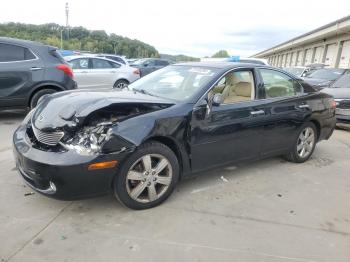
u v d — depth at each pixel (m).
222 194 3.97
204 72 4.22
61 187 3.04
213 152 3.95
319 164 5.31
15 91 6.93
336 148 6.38
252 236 3.14
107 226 3.16
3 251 2.74
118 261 2.69
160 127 3.39
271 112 4.49
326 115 5.43
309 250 2.99
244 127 4.16
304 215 3.60
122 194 3.30
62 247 2.82
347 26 23.77
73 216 3.31
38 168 3.06
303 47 43.53
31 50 7.11
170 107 3.59
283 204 3.82
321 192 4.22
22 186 3.88
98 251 2.80
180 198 3.80
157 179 3.50
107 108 3.31
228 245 2.98
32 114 3.85
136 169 3.36
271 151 4.72
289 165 5.15
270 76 4.67
